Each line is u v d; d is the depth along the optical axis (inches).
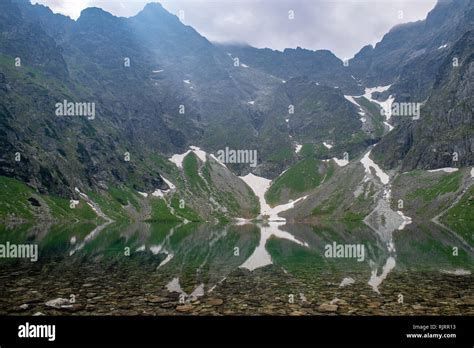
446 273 1521.9
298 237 4077.3
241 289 1208.2
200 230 5797.2
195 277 1424.7
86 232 4254.4
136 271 1549.0
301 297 1096.2
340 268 1680.6
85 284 1248.2
